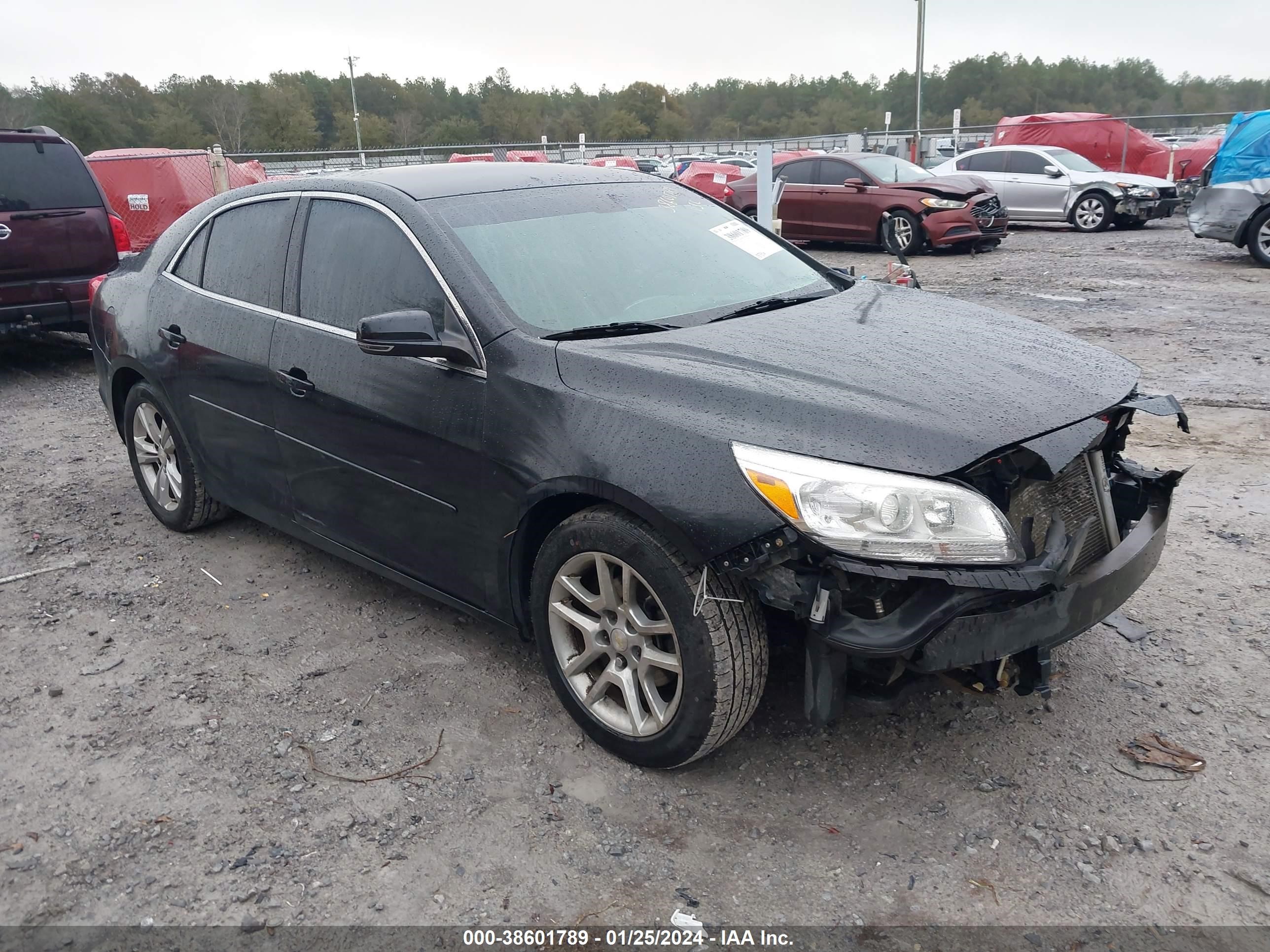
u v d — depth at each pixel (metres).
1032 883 2.56
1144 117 24.53
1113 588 2.84
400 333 3.06
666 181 4.39
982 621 2.56
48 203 8.40
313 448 3.82
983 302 10.74
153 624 4.08
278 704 3.47
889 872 2.61
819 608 2.54
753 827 2.80
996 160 19.03
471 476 3.20
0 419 7.46
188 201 14.07
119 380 5.10
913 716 3.28
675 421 2.74
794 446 2.58
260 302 4.07
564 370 3.01
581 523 2.94
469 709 3.40
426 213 3.49
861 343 3.15
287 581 4.46
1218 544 4.52
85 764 3.15
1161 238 16.59
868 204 15.73
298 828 2.83
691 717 2.80
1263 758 3.01
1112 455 3.32
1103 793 2.89
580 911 2.52
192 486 4.77
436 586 3.58
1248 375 7.34
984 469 2.61
